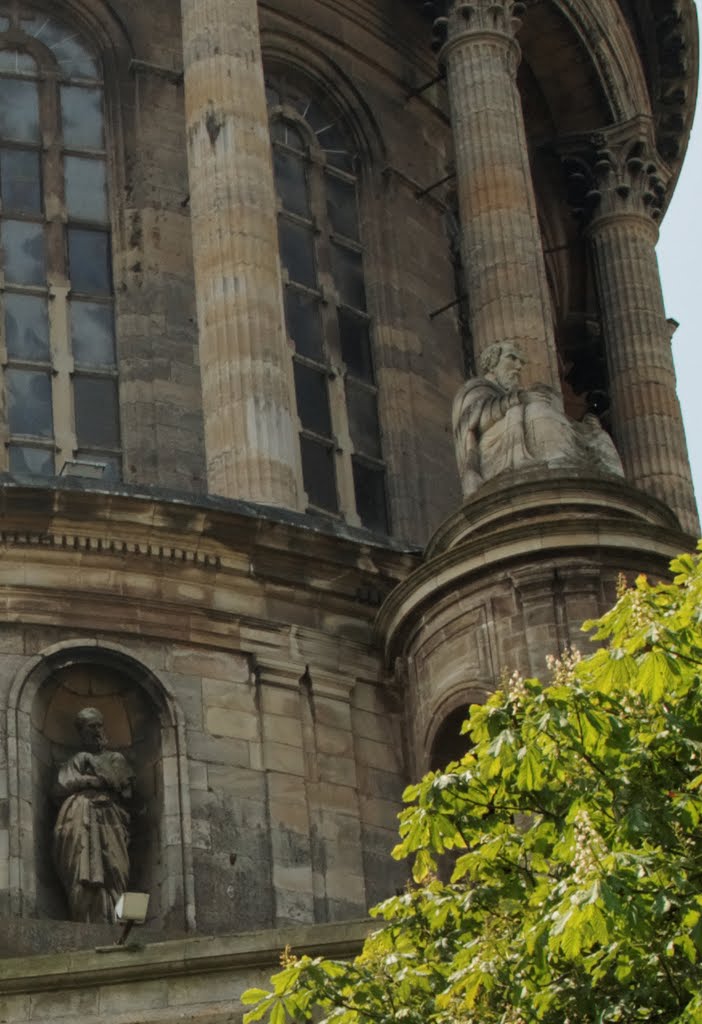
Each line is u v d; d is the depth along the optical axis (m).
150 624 42.59
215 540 43.25
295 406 50.12
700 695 31.11
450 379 52.44
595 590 41.88
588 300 56.94
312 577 43.78
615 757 30.84
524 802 31.72
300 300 51.31
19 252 49.41
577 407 57.28
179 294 49.53
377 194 53.19
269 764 42.12
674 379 54.78
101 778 41.03
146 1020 35.59
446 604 42.66
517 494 42.88
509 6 52.53
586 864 29.38
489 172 50.66
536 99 56.62
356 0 54.22
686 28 58.00
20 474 43.78
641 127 56.28
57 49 51.34
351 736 43.03
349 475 50.12
